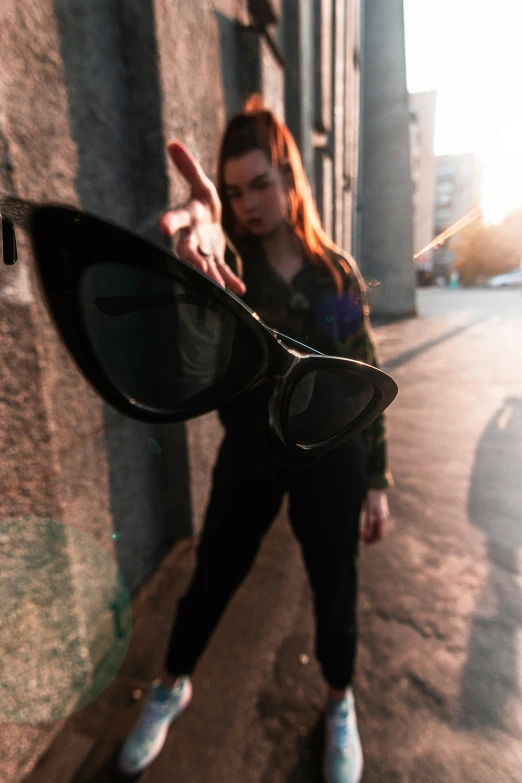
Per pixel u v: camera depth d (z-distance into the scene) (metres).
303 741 1.28
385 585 1.86
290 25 3.66
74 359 0.53
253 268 1.03
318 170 5.28
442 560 2.02
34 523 1.07
